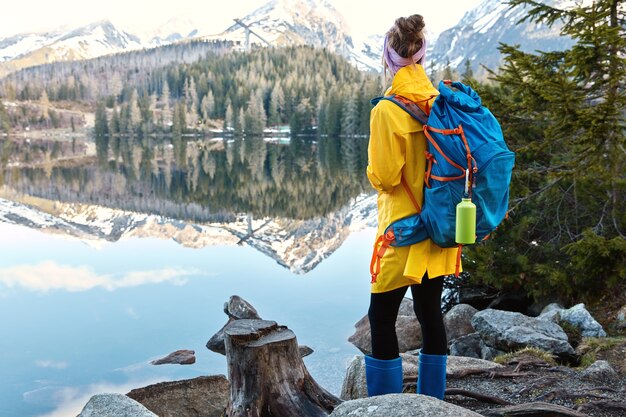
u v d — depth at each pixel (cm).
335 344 687
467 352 584
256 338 363
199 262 1203
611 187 704
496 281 754
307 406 359
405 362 457
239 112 12138
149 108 13462
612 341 501
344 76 15075
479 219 277
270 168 4684
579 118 609
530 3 686
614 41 589
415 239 290
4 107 14425
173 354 658
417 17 294
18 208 2514
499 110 734
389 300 310
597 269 660
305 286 985
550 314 623
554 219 803
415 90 291
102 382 589
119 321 793
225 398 491
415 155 289
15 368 624
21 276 1082
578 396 372
